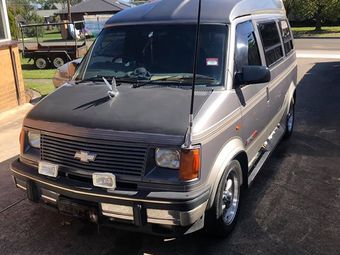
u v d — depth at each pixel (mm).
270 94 5371
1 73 9133
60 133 3770
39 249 4051
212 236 4082
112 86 4066
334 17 36625
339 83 12156
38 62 21047
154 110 3674
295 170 5805
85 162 3615
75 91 4293
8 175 5863
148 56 4465
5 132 7941
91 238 4203
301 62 17219
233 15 4449
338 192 5125
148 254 3916
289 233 4219
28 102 10211
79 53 21234
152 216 3422
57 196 3775
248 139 4547
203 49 4254
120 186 3518
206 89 3988
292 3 37750
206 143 3508
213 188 3643
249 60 4703
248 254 3881
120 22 4863
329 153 6449
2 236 4289
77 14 66812
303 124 8039
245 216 4555
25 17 76250
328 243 4035
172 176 3387
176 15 4578
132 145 3457
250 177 4738
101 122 3643
